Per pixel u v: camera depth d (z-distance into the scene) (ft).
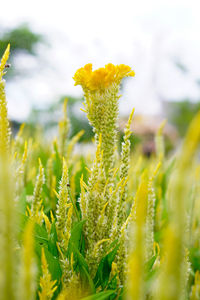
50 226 1.81
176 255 1.09
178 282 1.10
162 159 3.11
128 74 1.86
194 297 1.96
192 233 2.56
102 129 1.86
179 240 1.08
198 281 1.99
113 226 1.77
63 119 2.58
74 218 1.94
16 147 2.45
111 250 1.74
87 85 1.85
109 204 1.76
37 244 1.64
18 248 1.56
